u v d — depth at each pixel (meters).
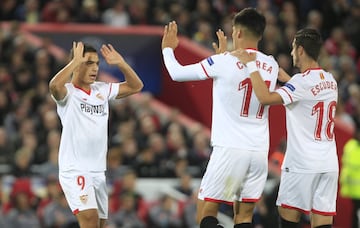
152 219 55.94
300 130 32.09
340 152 65.62
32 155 58.44
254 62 30.84
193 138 64.06
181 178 58.88
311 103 31.84
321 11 81.25
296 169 32.16
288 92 31.48
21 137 59.50
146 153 60.72
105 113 32.75
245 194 31.72
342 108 70.56
